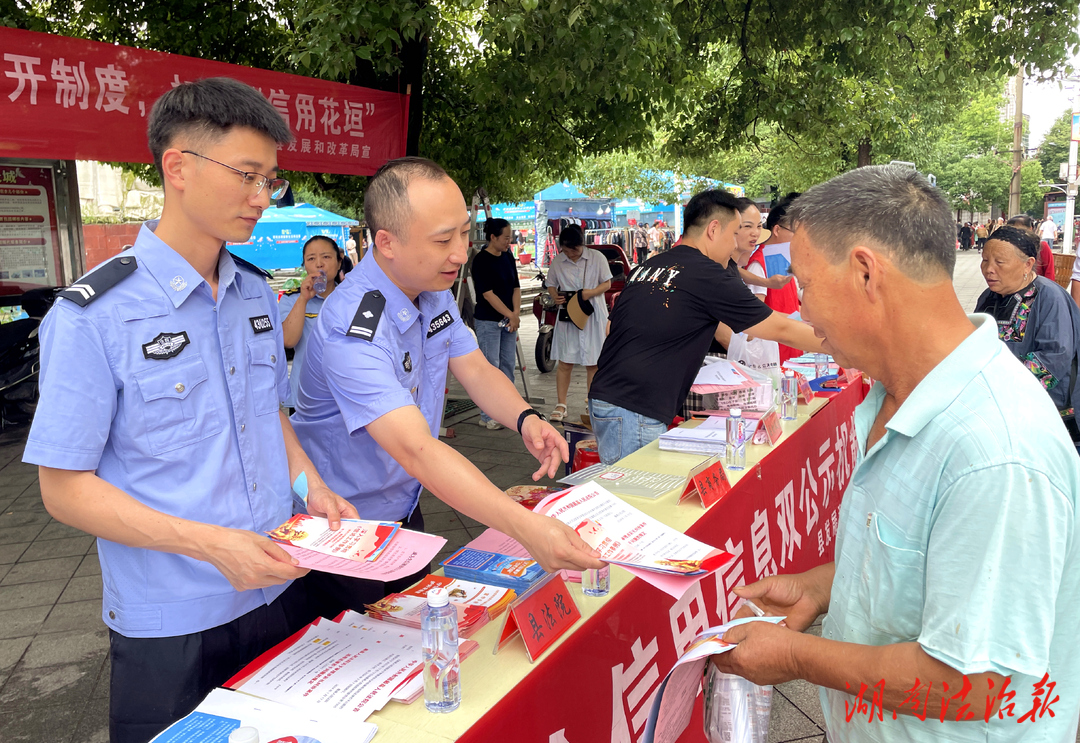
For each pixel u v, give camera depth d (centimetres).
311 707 121
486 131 610
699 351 303
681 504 212
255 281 160
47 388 125
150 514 127
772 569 263
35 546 407
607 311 647
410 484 205
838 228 108
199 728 115
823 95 659
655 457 265
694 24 669
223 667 150
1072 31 623
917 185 107
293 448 168
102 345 129
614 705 160
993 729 103
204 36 575
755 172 2106
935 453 100
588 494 168
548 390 771
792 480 291
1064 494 92
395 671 131
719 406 325
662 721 130
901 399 112
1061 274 802
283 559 123
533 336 1174
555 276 646
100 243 1662
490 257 633
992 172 4097
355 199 771
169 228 139
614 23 393
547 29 401
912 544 104
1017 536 91
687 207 304
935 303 105
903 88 865
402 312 172
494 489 140
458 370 207
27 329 667
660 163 1398
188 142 130
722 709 136
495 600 156
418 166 160
